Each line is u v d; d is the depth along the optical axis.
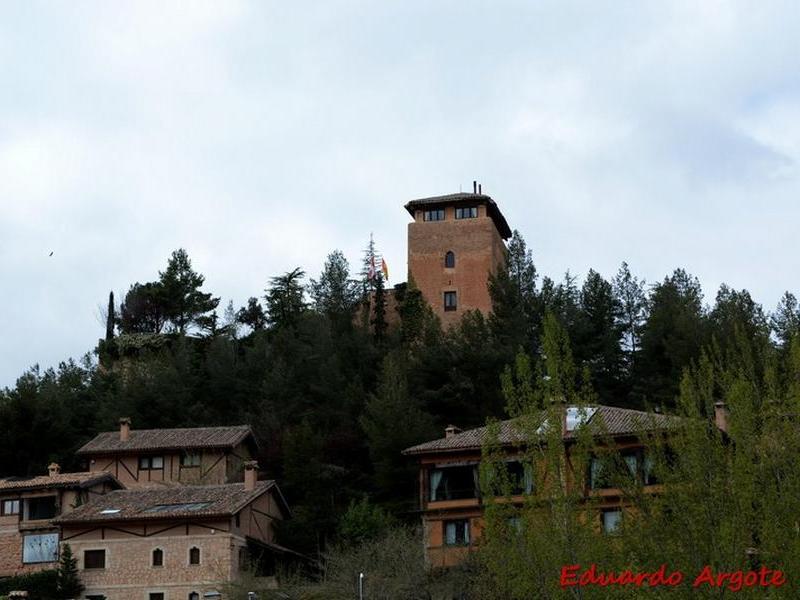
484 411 74.19
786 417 33.69
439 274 94.56
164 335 96.81
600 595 33.38
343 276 95.00
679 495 32.56
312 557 62.12
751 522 32.16
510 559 35.06
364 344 84.38
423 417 70.00
